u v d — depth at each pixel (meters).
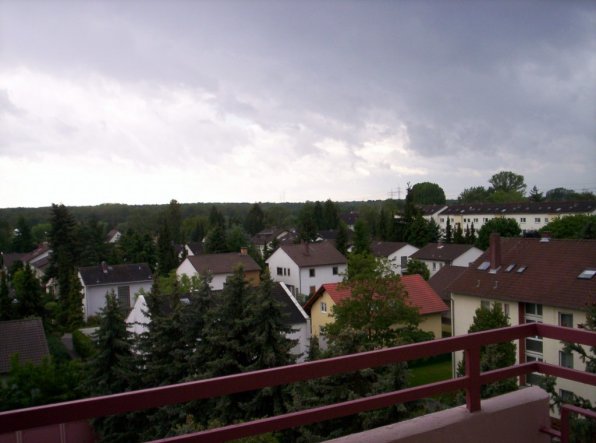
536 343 21.45
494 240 25.53
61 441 15.90
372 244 63.06
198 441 2.69
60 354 28.97
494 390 10.90
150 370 17.00
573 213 75.75
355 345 12.38
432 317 28.86
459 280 26.48
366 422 9.87
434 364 26.17
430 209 99.44
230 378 2.67
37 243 92.88
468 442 3.52
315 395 10.87
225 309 15.61
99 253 59.75
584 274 21.94
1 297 33.44
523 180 117.00
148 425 15.84
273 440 9.07
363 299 20.55
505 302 23.72
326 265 48.50
